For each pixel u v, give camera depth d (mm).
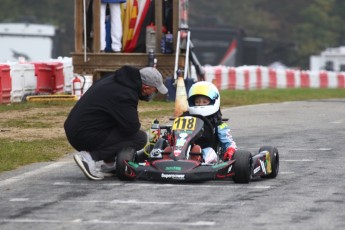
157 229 21766
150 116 50094
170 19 62562
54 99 58438
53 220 23000
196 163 28125
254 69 104188
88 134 29344
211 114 29656
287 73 113125
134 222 22609
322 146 39125
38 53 112812
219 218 23047
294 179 29844
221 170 27938
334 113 55531
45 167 33125
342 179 29844
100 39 62188
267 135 43312
